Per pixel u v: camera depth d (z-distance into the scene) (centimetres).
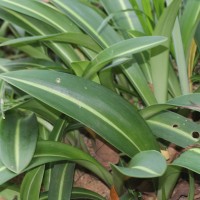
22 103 95
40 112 101
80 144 113
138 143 93
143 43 89
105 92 92
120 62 94
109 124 91
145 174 81
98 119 90
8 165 84
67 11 104
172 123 98
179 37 100
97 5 128
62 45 108
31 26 108
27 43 110
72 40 101
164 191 101
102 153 109
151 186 106
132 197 104
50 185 97
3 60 110
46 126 109
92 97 91
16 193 103
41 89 88
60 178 98
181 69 103
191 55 109
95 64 92
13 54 147
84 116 89
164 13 91
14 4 103
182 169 94
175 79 108
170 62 108
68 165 100
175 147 103
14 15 107
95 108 90
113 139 91
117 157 109
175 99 93
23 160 85
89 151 116
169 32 95
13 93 107
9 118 93
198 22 101
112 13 101
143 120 93
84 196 102
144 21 105
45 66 107
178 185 108
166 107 94
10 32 145
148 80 109
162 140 104
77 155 93
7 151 86
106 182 105
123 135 92
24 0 104
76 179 115
